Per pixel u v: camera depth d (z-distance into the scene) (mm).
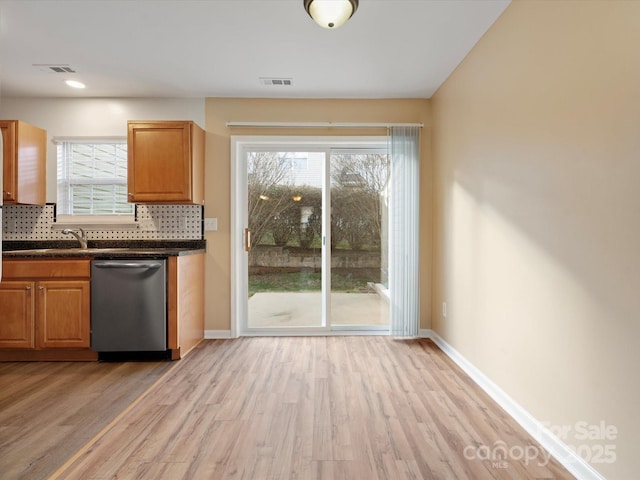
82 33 2441
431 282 3568
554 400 1716
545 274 1791
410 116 3580
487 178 2385
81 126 3518
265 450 1704
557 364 1700
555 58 1718
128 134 3178
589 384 1504
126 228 3520
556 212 1711
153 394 2301
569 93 1624
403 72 3018
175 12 2211
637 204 1283
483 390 2375
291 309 3713
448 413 2068
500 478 1525
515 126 2059
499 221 2232
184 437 1812
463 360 2748
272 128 3555
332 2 1887
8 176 3123
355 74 3057
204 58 2787
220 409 2102
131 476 1520
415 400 2227
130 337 2857
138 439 1793
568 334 1630
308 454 1674
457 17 2250
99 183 3551
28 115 3506
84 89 3342
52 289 2855
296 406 2139
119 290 2848
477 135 2543
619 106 1356
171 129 3184
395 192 3506
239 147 3633
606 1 1414
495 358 2270
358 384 2457
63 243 3453
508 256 2129
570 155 1619
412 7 2156
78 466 1585
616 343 1373
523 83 1977
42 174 3441
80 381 2514
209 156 3547
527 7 1939
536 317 1859
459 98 2863
